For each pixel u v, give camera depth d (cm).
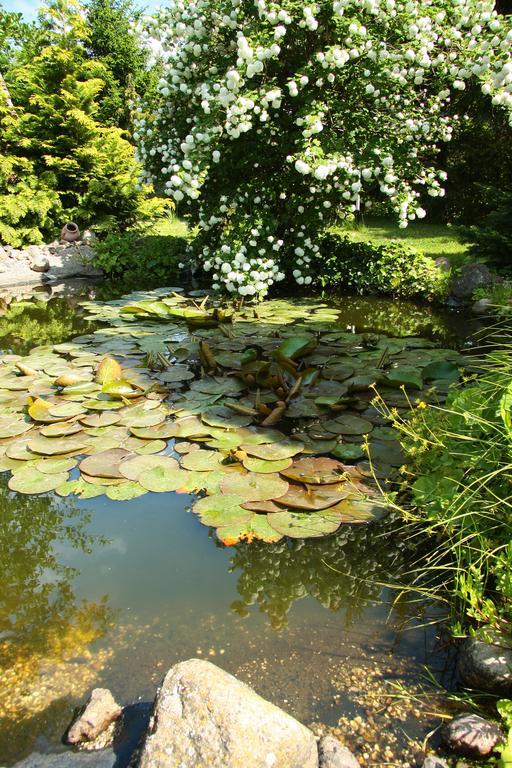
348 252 692
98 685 157
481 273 588
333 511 236
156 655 167
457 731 138
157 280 769
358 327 519
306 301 626
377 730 144
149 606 189
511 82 433
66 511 245
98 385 361
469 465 222
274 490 248
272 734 127
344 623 183
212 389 361
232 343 459
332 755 131
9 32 1216
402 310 585
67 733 142
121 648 170
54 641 173
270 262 576
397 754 138
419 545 225
